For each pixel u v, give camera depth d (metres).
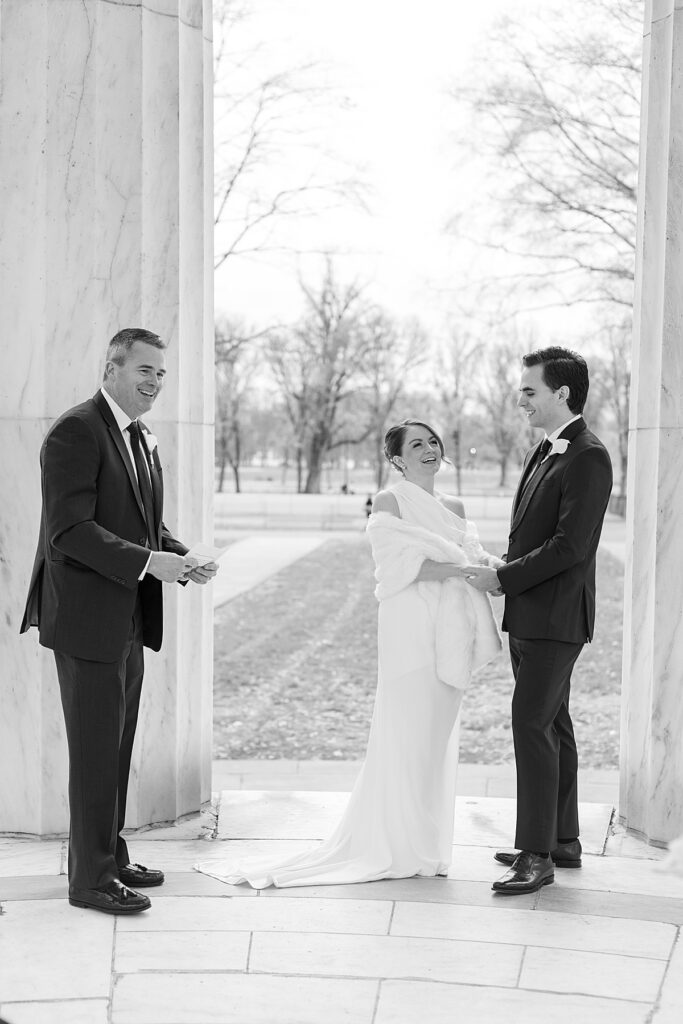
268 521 26.83
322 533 24.48
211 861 4.32
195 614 4.95
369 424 29.94
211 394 5.20
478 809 5.10
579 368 4.15
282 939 3.58
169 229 4.78
